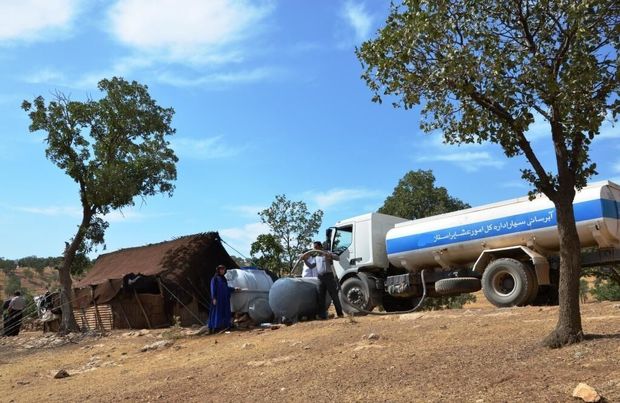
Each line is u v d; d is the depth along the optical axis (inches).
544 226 553.6
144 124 954.7
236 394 317.1
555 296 595.2
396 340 406.9
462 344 355.9
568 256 305.9
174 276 810.8
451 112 321.1
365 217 706.8
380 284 692.7
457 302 1237.7
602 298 1187.9
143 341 644.7
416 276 658.8
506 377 259.3
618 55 289.1
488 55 283.3
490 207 599.8
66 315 860.0
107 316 844.0
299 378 328.8
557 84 271.4
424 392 259.3
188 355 488.1
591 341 298.5
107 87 945.5
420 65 307.3
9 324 963.3
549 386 238.1
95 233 976.9
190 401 317.7
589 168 305.3
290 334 509.4
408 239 654.5
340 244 725.9
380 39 306.5
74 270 1008.9
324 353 396.2
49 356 635.5
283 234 1114.7
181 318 797.9
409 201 1589.6
